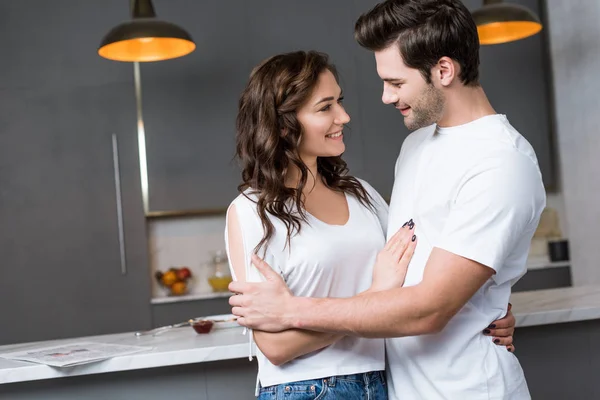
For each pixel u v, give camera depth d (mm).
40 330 4320
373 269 1755
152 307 4371
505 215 1542
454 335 1672
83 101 4371
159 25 3016
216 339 2357
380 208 1986
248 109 1799
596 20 4340
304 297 1628
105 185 4371
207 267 4719
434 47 1589
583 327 2432
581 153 4551
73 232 4348
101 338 2646
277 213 1722
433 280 1544
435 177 1679
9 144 4332
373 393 1761
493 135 1620
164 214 4414
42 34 4371
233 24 4492
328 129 1777
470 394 1667
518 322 2277
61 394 2270
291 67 1753
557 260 4738
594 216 4473
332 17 4555
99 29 4387
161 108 4422
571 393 2426
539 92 4777
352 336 1756
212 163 4449
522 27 3381
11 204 4320
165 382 2297
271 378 1731
